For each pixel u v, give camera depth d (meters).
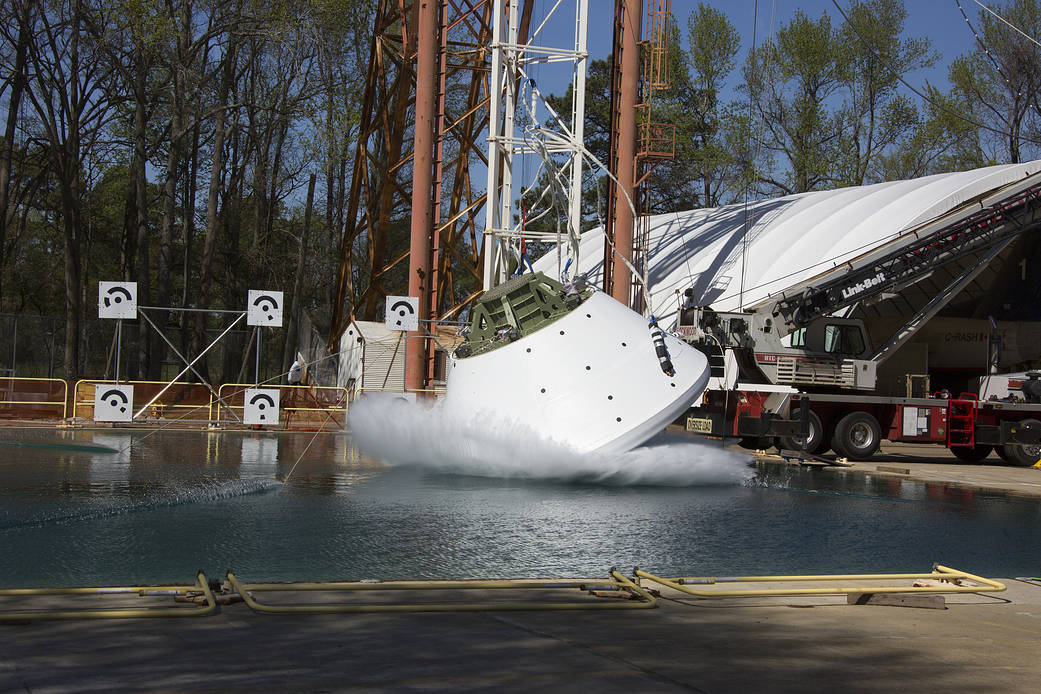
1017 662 5.41
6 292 59.12
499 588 7.39
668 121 64.56
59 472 15.27
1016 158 56.66
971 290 36.72
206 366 44.00
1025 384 26.42
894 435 25.61
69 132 36.41
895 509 14.53
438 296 36.91
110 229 58.72
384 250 38.06
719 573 8.86
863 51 61.34
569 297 17.12
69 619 5.90
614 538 10.71
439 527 11.09
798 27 62.25
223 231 58.56
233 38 42.00
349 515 11.78
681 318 25.56
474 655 5.29
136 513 11.36
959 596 7.73
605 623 6.24
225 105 43.62
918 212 33.25
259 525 10.77
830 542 10.98
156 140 48.91
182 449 20.20
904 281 28.08
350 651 5.32
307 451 20.31
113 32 35.75
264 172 52.34
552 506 13.20
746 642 5.76
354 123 43.38
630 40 36.44
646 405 16.09
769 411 24.33
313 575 8.14
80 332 40.66
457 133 40.88
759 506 14.11
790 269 35.78
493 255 32.47
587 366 16.23
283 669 4.90
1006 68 55.78
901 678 5.01
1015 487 19.56
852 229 35.72
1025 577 8.99
